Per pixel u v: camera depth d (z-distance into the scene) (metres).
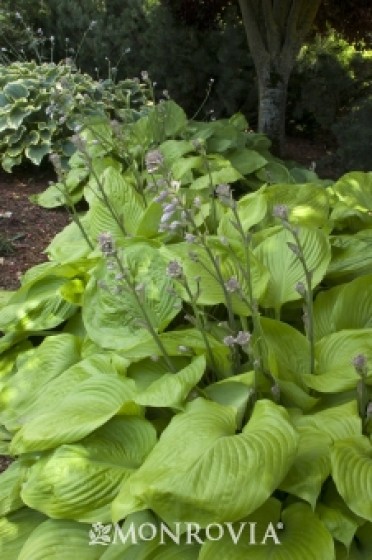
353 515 2.15
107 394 2.62
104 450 2.45
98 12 9.80
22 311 3.48
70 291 3.40
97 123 6.07
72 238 4.20
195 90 8.84
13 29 10.16
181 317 3.21
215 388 2.53
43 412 2.73
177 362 2.77
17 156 6.54
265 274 2.92
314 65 8.51
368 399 2.50
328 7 7.88
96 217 3.97
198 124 6.61
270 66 7.11
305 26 6.98
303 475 2.14
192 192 4.16
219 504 1.92
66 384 2.83
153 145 5.89
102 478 2.34
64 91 5.51
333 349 2.72
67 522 2.37
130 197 3.99
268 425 2.14
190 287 2.88
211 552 2.07
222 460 2.01
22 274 4.70
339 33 8.65
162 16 8.56
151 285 3.01
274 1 6.92
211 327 2.95
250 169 6.07
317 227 3.52
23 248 5.08
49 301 3.49
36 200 5.86
